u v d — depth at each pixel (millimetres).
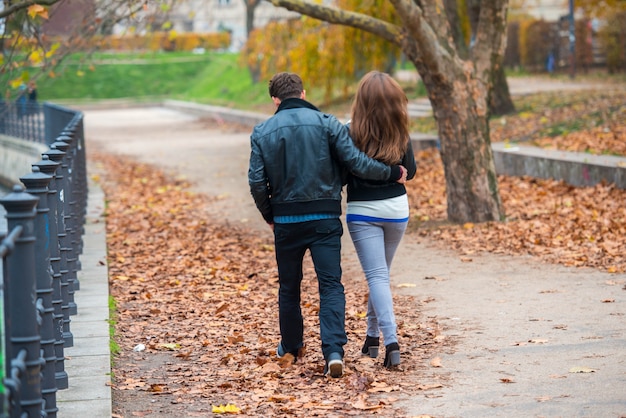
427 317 8945
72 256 10422
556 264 11141
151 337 8695
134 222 16812
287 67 35531
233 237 15094
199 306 10086
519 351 7484
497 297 9594
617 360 7031
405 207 7121
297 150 6852
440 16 13969
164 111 58125
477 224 14289
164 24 18156
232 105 49875
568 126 22125
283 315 7406
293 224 6941
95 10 15539
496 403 6199
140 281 11531
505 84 26562
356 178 7062
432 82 14203
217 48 79688
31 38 14711
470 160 14359
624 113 22250
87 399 6480
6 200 4629
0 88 15484
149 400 6691
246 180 22516
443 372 7031
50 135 29703
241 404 6516
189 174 24203
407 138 7023
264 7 58906
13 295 4672
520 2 49688
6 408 3898
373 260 7086
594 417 5805
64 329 7961
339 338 6938
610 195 15656
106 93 69750
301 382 6973
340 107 37156
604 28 40156
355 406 6230
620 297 9203
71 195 10844
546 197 16438
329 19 13703
